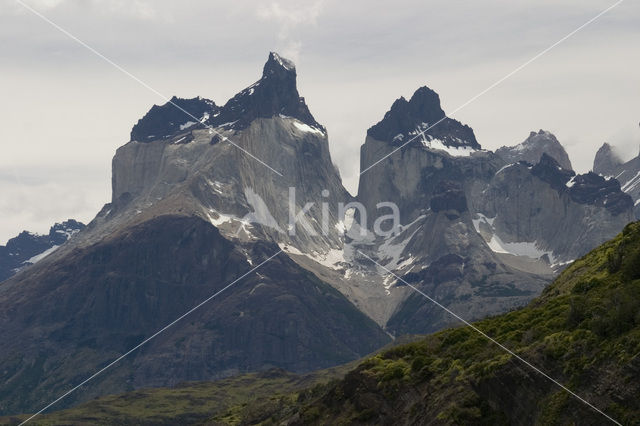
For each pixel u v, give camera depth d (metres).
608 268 181.62
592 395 145.50
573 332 158.62
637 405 138.25
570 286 198.12
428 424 174.62
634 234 180.38
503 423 162.25
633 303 149.88
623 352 144.38
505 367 163.88
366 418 199.25
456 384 176.12
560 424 147.75
